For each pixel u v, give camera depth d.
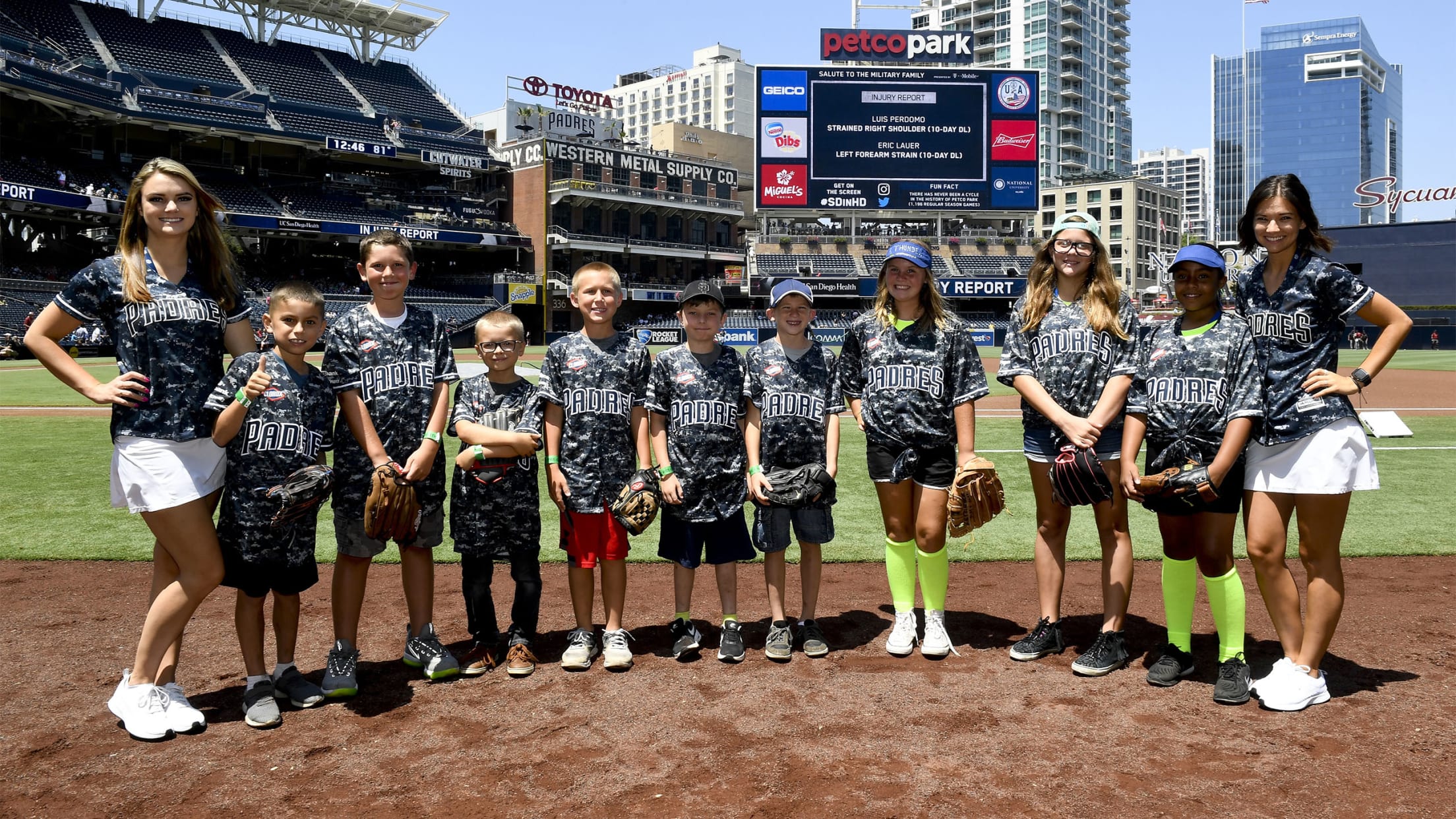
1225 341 3.69
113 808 2.83
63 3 44.19
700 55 137.12
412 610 4.10
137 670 3.41
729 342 47.88
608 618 4.26
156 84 43.66
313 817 2.77
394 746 3.29
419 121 54.66
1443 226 46.78
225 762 3.16
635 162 60.47
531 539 4.13
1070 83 102.31
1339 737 3.27
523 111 59.47
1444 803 2.77
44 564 6.05
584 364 4.18
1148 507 3.84
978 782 2.95
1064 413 3.98
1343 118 145.25
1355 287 3.44
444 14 54.75
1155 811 2.74
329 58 53.91
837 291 51.19
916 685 3.88
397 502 3.65
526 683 3.95
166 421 3.31
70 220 41.06
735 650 4.21
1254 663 4.12
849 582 5.79
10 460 10.42
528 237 56.28
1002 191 41.84
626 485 4.23
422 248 56.41
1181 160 181.50
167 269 3.40
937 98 41.34
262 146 48.84
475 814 2.77
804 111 41.31
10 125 39.88
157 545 3.61
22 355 31.98
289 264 49.53
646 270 62.31
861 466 10.55
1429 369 28.08
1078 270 4.10
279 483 3.54
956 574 5.94
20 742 3.33
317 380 3.75
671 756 3.18
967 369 4.26
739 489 4.32
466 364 27.12
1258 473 3.62
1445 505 7.79
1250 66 151.25
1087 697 3.72
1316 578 3.57
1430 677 3.89
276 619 3.74
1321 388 3.44
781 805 2.80
